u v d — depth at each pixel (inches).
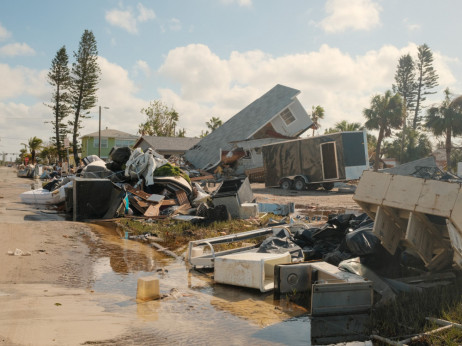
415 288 233.8
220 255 303.4
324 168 1010.1
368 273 244.5
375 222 252.7
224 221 505.7
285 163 1095.6
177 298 232.2
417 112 2881.4
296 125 1656.0
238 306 220.7
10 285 239.6
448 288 234.8
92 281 261.6
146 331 177.9
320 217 554.6
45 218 545.0
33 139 4131.4
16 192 988.6
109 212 552.1
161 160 673.0
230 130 1797.5
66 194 604.7
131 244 389.7
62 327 174.6
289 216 566.6
